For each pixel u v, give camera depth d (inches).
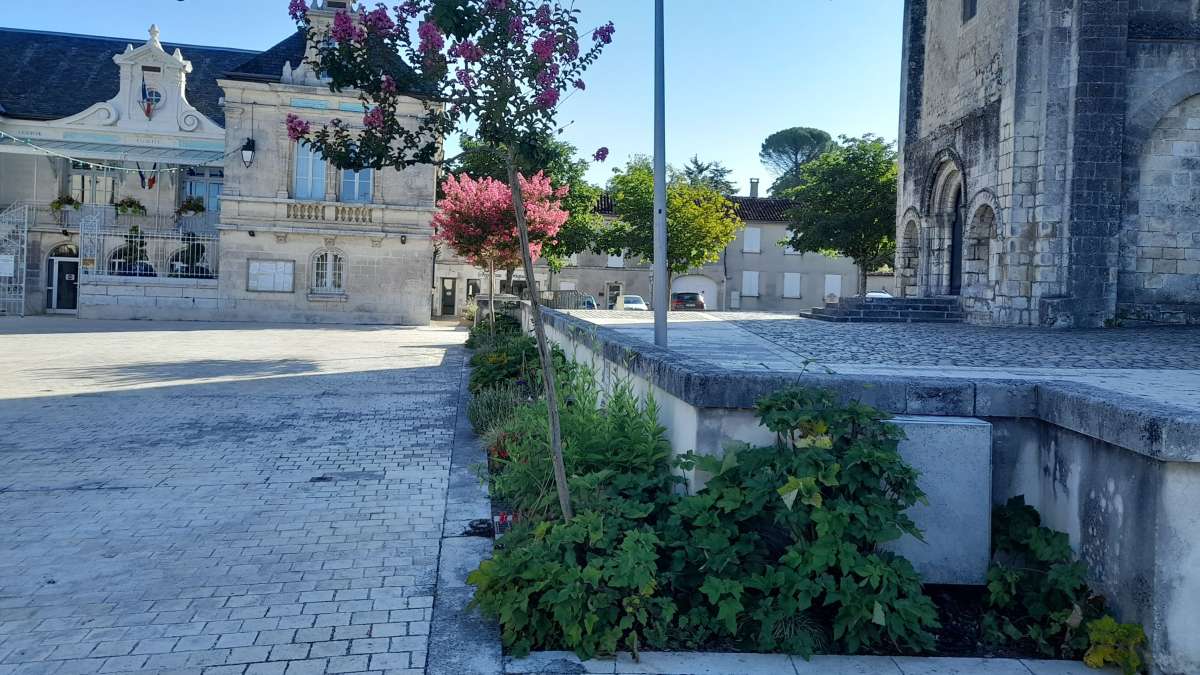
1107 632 145.9
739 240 1937.7
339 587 183.6
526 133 176.4
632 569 154.7
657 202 273.4
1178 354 358.9
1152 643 142.5
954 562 171.9
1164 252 603.8
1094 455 161.6
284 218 1192.8
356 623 164.4
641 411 226.2
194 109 1256.8
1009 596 163.0
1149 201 603.5
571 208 1393.9
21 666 143.9
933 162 768.3
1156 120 598.9
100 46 1418.6
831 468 156.3
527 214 766.5
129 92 1244.5
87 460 302.7
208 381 525.0
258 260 1192.8
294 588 182.9
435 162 185.3
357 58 175.6
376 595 179.2
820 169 1437.0
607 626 154.5
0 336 850.1
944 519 172.2
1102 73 583.5
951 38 753.6
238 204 1181.1
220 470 291.3
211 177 1315.2
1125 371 274.1
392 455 319.3
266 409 422.0
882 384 179.2
